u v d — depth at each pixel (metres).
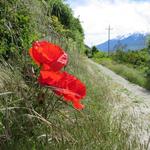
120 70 31.53
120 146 3.58
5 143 2.72
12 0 5.02
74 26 11.25
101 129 3.75
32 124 2.79
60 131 2.96
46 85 2.68
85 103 5.15
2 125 2.81
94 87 7.92
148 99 13.59
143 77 25.59
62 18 10.09
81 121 3.72
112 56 60.84
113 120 4.46
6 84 3.10
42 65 2.72
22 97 2.95
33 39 5.07
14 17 4.90
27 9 5.28
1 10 4.75
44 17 5.88
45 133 2.87
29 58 4.07
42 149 2.76
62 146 2.91
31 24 5.30
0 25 4.56
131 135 4.30
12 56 4.23
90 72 11.85
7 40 4.57
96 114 4.43
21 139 2.73
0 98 3.05
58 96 2.99
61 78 2.65
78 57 7.96
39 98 2.83
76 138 3.30
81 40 12.95
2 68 3.70
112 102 7.36
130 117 5.25
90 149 3.27
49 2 7.10
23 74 3.60
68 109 3.63
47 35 5.75
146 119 5.77
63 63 2.71
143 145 3.99
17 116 2.76
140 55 46.16
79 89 2.66
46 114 2.86
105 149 3.42
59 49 2.73
